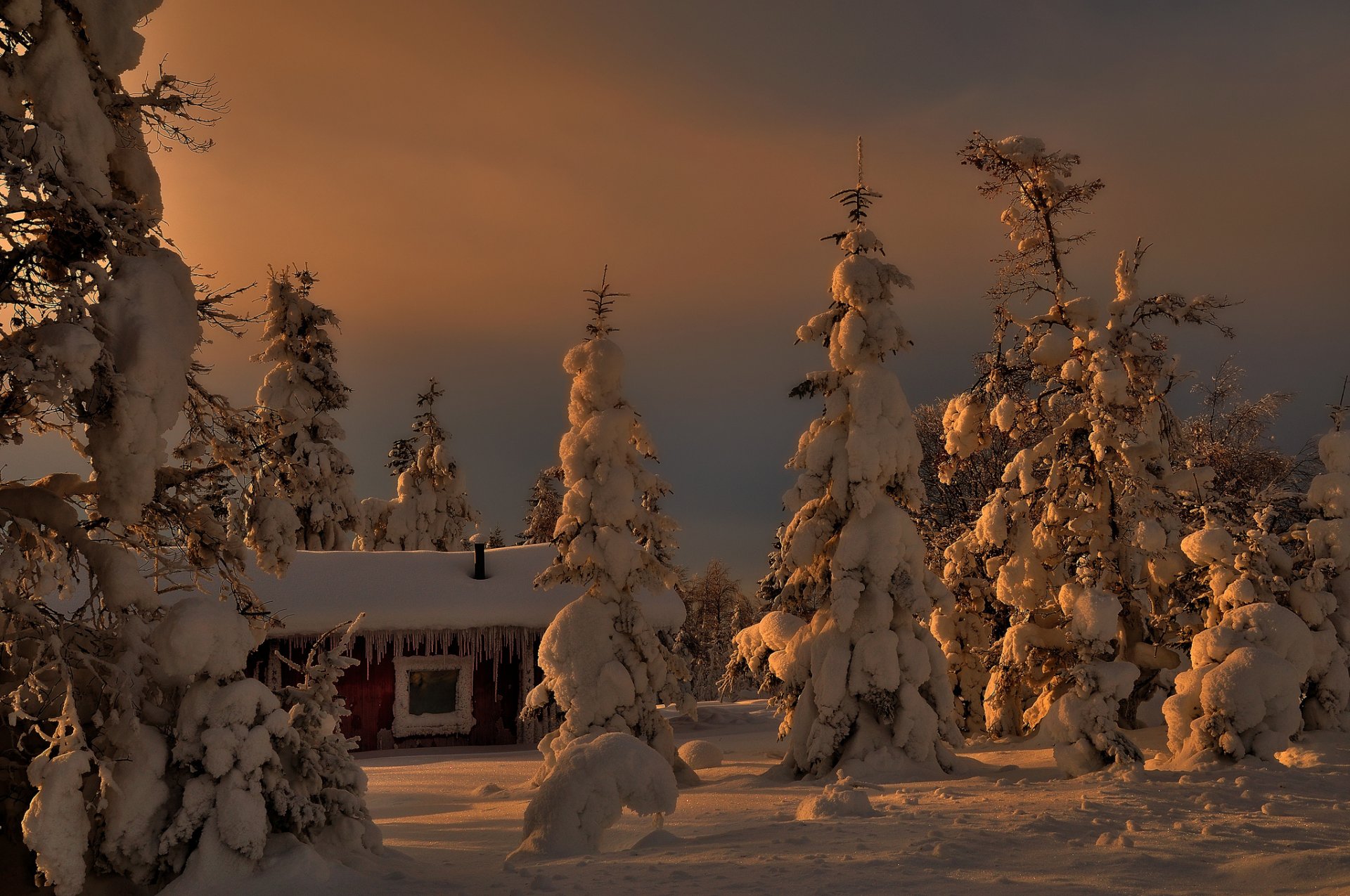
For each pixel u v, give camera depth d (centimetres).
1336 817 1062
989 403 2461
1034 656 2230
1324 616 1844
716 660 6362
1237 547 1888
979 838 983
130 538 1055
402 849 1185
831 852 959
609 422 2064
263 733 962
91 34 976
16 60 931
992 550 2447
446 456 4819
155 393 933
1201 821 1045
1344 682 1786
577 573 2041
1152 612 2191
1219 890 766
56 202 897
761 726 3316
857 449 1933
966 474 4253
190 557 1123
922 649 1889
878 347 1997
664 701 1991
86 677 984
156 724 976
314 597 2912
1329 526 1908
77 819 848
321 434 3581
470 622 2981
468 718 3036
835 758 1892
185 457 1070
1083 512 2247
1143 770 1516
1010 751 2150
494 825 1372
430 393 4900
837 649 1900
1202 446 3938
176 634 948
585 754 1120
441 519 4800
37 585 912
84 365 867
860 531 1930
